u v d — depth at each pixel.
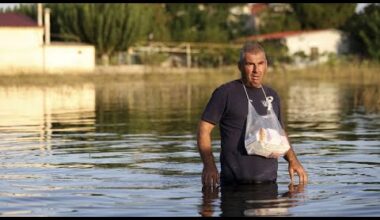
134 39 66.38
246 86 9.01
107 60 65.56
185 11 87.50
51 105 27.00
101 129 17.31
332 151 12.64
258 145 8.71
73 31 66.62
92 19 65.88
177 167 10.74
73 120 20.17
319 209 7.46
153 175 9.95
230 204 7.73
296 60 70.25
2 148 13.38
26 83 46.53
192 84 47.53
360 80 51.16
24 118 20.91
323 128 17.36
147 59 64.81
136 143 14.13
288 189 8.60
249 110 8.86
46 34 60.69
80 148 13.34
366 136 15.34
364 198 8.11
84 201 8.04
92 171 10.37
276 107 9.15
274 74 58.25
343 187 8.82
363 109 24.11
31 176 9.91
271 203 7.77
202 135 8.88
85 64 61.28
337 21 87.31
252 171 8.84
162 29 77.25
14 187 8.98
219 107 8.89
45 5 70.88
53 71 57.44
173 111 23.70
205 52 68.81
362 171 10.23
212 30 79.12
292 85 44.28
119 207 7.67
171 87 43.28
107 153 12.52
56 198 8.23
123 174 10.07
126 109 24.81
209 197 8.13
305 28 88.56
